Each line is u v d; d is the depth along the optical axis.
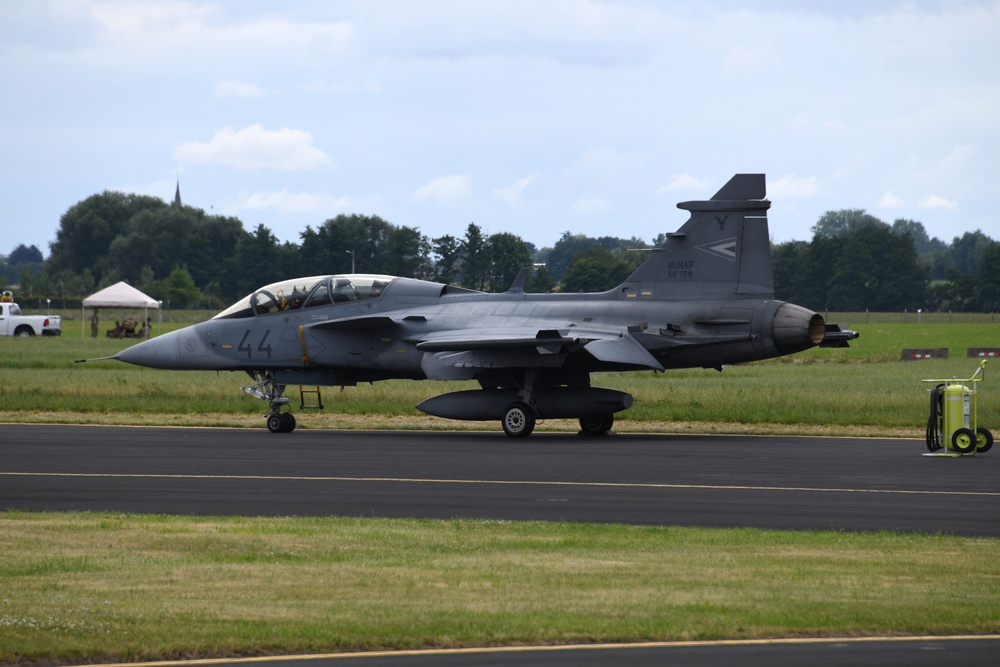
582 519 47.81
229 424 98.31
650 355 85.62
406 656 27.45
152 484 58.56
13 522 45.53
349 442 82.56
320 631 28.86
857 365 188.88
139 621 29.59
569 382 92.19
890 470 64.94
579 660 27.19
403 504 51.88
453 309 96.56
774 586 33.97
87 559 37.53
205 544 40.31
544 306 93.94
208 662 26.97
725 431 92.62
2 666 26.44
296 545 40.22
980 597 32.75
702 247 89.75
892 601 32.22
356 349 97.44
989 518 48.16
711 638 28.94
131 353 104.38
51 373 155.75
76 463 67.94
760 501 52.88
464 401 89.94
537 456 72.50
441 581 34.34
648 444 81.62
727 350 88.25
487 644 28.31
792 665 27.00
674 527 45.31
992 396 109.75
